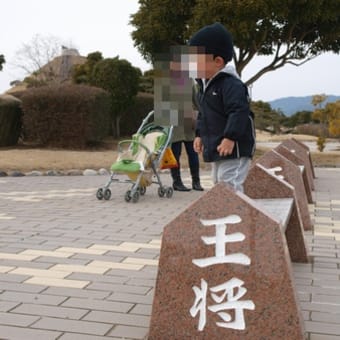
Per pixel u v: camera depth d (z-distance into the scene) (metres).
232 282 2.94
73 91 16.42
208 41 3.77
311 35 18.16
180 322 3.01
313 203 8.47
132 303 3.75
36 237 5.74
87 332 3.25
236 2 14.48
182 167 13.87
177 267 3.02
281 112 49.25
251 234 2.93
